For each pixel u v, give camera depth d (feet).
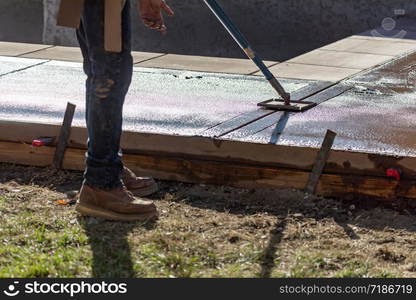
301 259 14.60
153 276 13.97
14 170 19.60
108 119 15.98
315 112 21.26
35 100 22.82
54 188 18.47
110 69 15.71
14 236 15.62
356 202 17.40
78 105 22.35
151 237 15.49
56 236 15.55
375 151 17.44
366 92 23.71
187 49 40.52
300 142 18.12
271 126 19.72
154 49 40.83
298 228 16.12
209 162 18.39
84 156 19.22
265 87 24.61
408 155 17.11
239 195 17.88
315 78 25.73
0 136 19.84
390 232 16.06
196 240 15.44
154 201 17.65
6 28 43.83
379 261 14.73
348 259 14.69
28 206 17.20
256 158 18.07
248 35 39.75
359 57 29.43
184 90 24.26
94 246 15.16
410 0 37.40
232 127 19.60
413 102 22.47
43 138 19.54
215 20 39.93
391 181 17.17
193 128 19.53
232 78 26.07
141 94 23.72
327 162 17.60
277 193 17.72
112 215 16.38
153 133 18.71
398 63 28.14
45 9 39.93
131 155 18.85
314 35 38.83
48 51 30.35
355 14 38.11
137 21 40.70
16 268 14.14
